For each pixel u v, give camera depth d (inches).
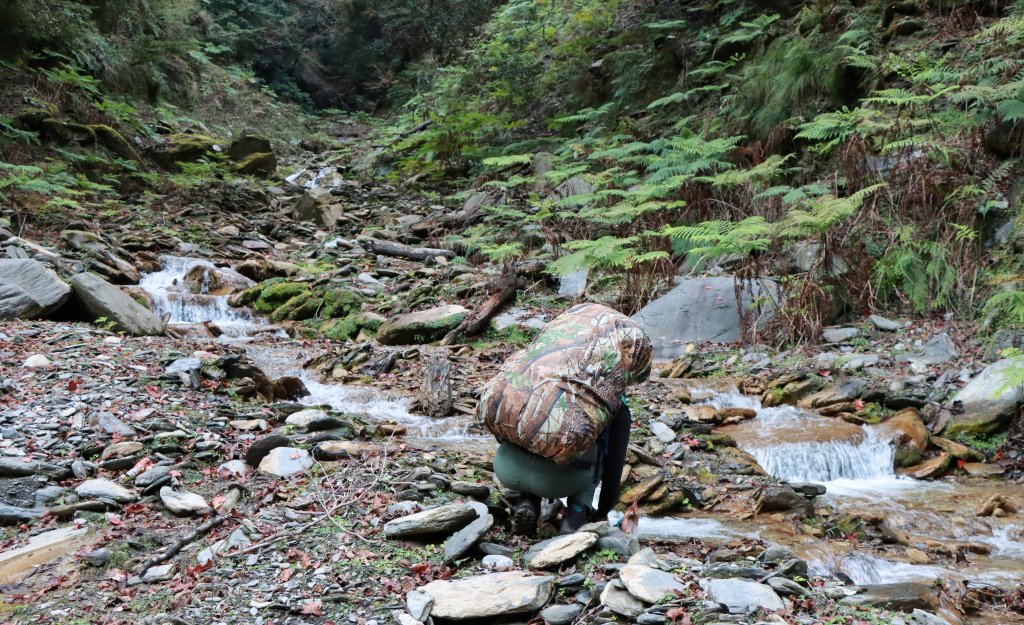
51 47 528.4
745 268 268.7
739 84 413.4
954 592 118.9
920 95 300.8
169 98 667.4
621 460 122.5
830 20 385.1
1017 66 291.6
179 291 337.7
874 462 187.9
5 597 106.0
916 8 362.9
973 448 192.5
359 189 565.9
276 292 327.6
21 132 434.0
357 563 112.3
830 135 328.8
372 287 337.1
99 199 456.1
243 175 572.7
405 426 188.4
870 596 107.4
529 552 114.7
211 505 133.0
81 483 137.3
